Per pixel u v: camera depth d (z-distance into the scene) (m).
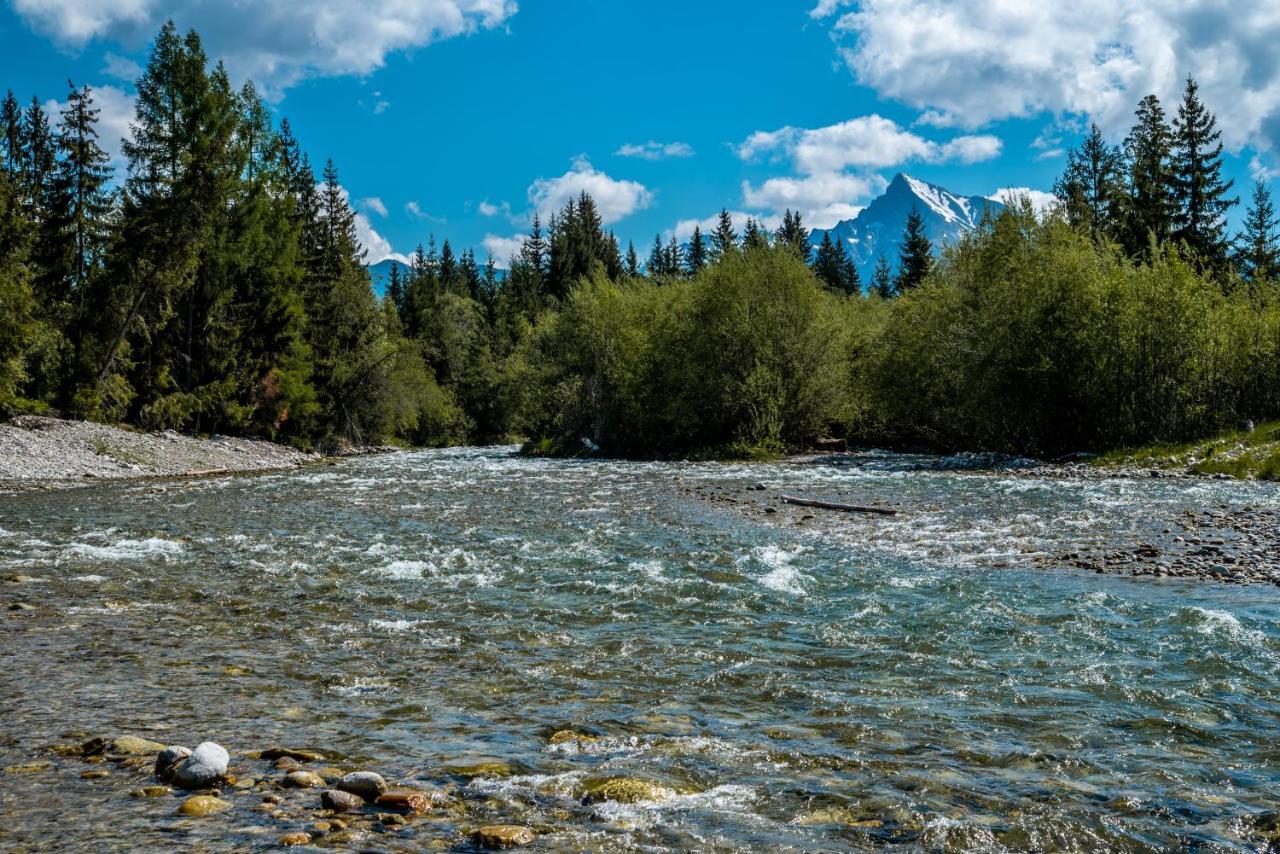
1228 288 32.94
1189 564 10.99
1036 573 10.65
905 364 38.28
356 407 56.03
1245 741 4.98
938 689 6.07
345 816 3.96
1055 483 22.31
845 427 44.53
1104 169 57.44
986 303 32.84
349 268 61.34
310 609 8.79
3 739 5.00
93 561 11.80
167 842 3.66
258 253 46.56
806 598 9.25
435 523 16.08
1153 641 7.27
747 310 39.44
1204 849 3.64
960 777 4.47
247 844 3.65
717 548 12.77
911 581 10.12
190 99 41.75
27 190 44.56
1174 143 53.94
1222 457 24.08
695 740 5.06
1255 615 8.14
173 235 40.16
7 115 52.12
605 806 4.09
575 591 9.66
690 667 6.69
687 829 3.85
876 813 4.02
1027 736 5.10
